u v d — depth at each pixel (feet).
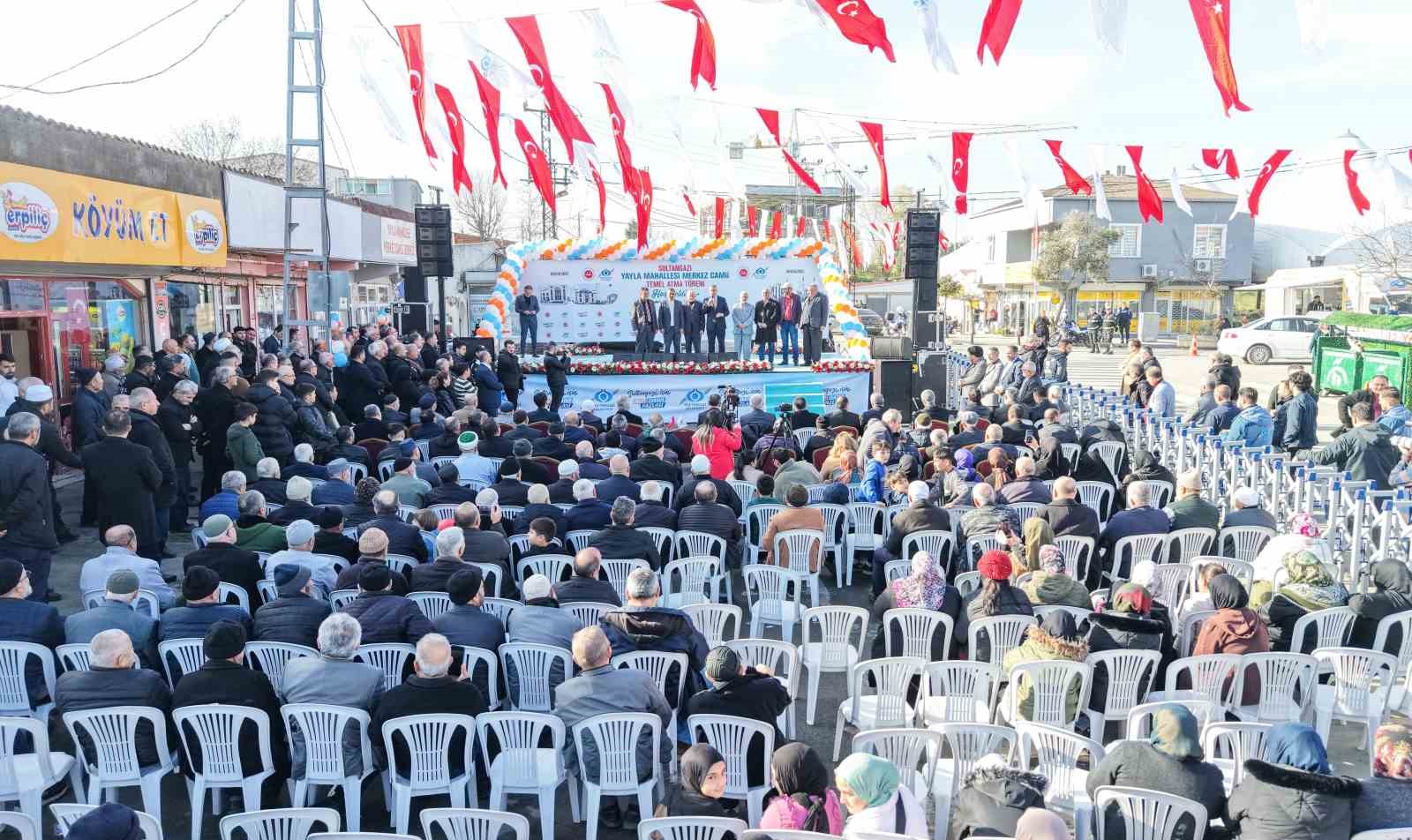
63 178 36.60
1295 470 35.47
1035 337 63.26
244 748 16.24
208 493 36.45
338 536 24.40
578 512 27.17
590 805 16.08
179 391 34.01
